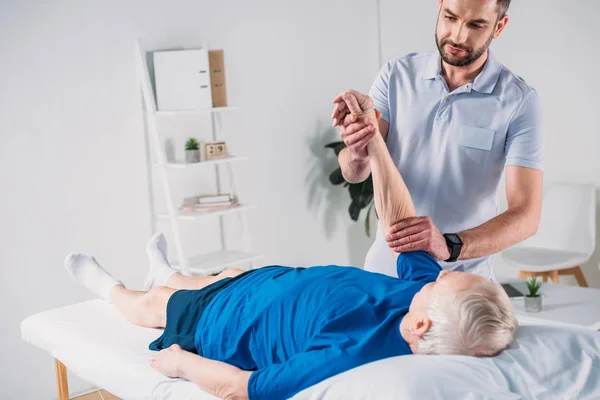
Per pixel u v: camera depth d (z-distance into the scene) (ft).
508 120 6.64
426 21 15.15
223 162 12.81
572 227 14.02
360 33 15.58
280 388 5.12
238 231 13.69
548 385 4.79
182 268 11.84
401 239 6.07
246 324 6.02
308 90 14.73
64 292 11.45
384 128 7.16
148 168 12.10
